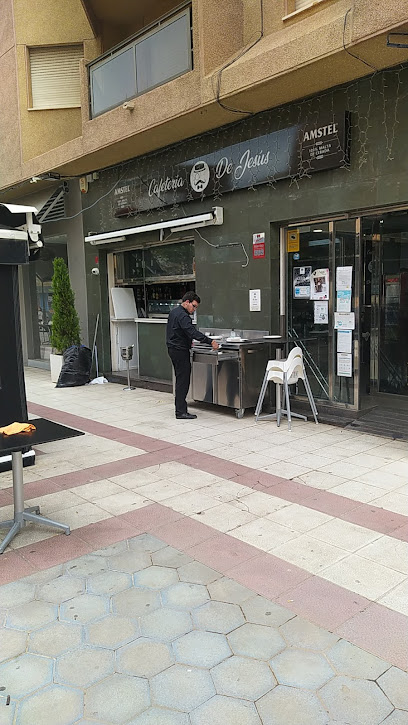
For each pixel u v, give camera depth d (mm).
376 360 7461
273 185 7090
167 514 4180
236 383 7207
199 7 6703
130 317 10820
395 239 7121
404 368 7285
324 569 3303
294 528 3871
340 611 2875
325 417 6914
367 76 5914
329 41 5348
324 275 6980
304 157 6578
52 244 13297
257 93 6395
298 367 6641
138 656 2555
